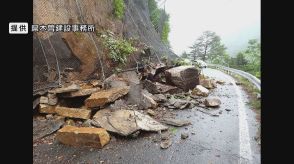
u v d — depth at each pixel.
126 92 6.44
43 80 5.88
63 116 5.31
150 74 9.09
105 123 4.88
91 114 5.53
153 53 12.18
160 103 6.98
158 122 5.30
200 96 8.27
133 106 6.23
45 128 4.84
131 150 4.14
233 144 4.34
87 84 6.68
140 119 5.10
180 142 4.45
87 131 4.32
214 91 9.45
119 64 8.48
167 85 8.64
